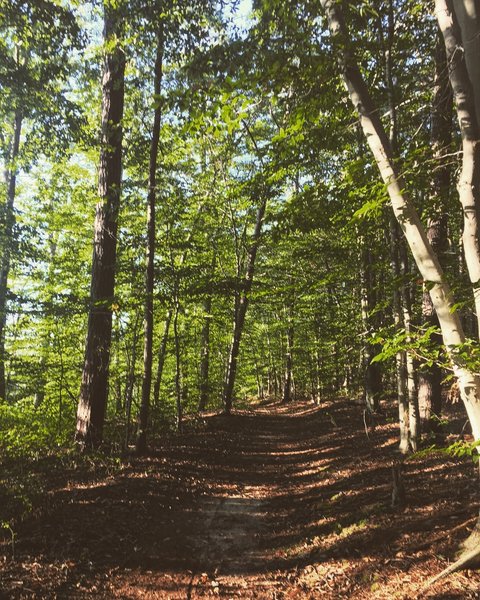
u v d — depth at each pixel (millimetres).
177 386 13125
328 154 8805
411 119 7676
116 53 9891
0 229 14727
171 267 10555
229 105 4754
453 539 4496
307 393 26859
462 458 7223
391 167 4207
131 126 11031
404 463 7664
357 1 5840
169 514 6641
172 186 11266
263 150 6090
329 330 13617
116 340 10484
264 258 19156
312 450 11852
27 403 12328
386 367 10805
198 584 4645
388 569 4379
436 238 7719
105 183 10344
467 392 3811
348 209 5695
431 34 7363
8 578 4234
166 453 10094
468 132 3836
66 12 9781
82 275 14484
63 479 7668
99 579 4520
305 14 5699
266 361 29375
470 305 4281
